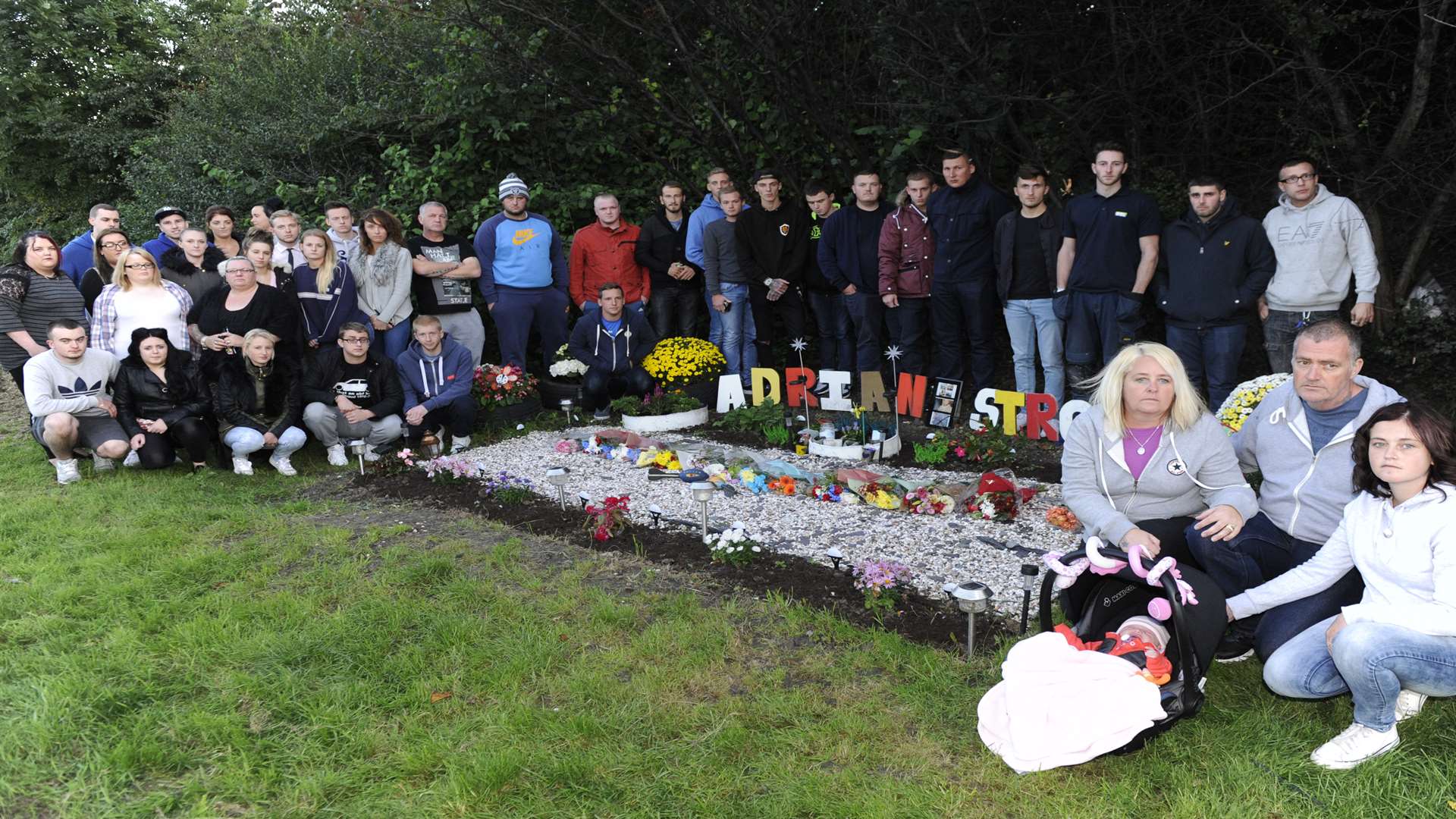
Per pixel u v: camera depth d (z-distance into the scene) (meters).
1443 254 7.86
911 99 8.35
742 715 3.53
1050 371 7.35
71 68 18.77
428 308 8.45
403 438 7.74
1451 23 7.00
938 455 6.73
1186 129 8.29
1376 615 3.10
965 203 7.41
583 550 5.33
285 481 6.90
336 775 3.21
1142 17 7.65
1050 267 7.10
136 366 7.08
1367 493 3.27
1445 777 2.98
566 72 10.57
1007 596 4.46
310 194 10.93
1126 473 3.86
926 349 9.73
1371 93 7.81
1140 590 3.48
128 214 12.53
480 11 10.04
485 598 4.64
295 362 7.32
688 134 10.44
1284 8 7.04
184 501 6.34
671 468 6.79
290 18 12.85
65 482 6.85
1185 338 6.54
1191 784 3.02
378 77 11.50
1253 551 3.78
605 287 8.36
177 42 19.41
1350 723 3.35
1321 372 3.53
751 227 8.41
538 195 9.95
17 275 7.35
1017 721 3.11
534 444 7.86
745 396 8.75
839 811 2.94
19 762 3.33
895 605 4.42
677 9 9.75
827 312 8.69
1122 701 3.03
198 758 3.36
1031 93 8.38
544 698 3.71
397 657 4.03
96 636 4.32
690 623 4.28
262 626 4.36
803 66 9.30
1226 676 3.72
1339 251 6.08
